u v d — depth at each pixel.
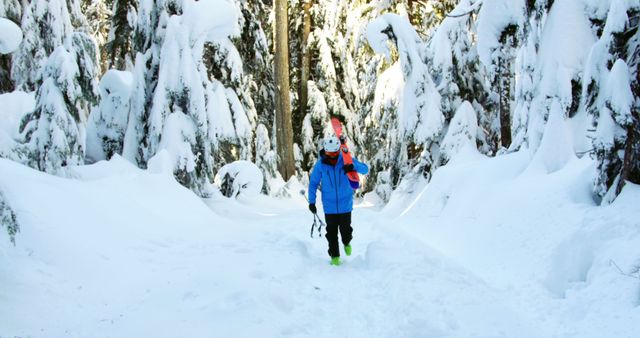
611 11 4.28
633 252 3.47
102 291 4.00
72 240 4.49
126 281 4.30
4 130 6.72
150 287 4.19
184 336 3.20
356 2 16.22
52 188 5.07
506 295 4.02
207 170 10.35
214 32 10.20
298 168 19.17
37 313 3.39
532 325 3.44
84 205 5.23
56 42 12.20
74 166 7.14
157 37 10.42
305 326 3.55
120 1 12.94
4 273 3.64
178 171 9.47
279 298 3.89
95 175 7.26
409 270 4.61
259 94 18.05
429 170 11.87
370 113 17.34
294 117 20.05
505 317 3.54
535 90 5.98
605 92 4.09
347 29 16.61
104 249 4.71
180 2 10.59
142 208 6.24
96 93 7.38
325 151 5.47
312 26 19.66
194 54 9.80
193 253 5.36
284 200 14.53
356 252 6.14
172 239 5.80
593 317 3.25
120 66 15.27
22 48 11.73
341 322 3.70
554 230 4.46
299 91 20.17
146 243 5.37
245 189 12.16
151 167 8.43
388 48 12.27
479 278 4.46
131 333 3.24
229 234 6.62
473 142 11.03
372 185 18.28
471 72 11.76
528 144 6.26
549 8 5.80
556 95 5.50
